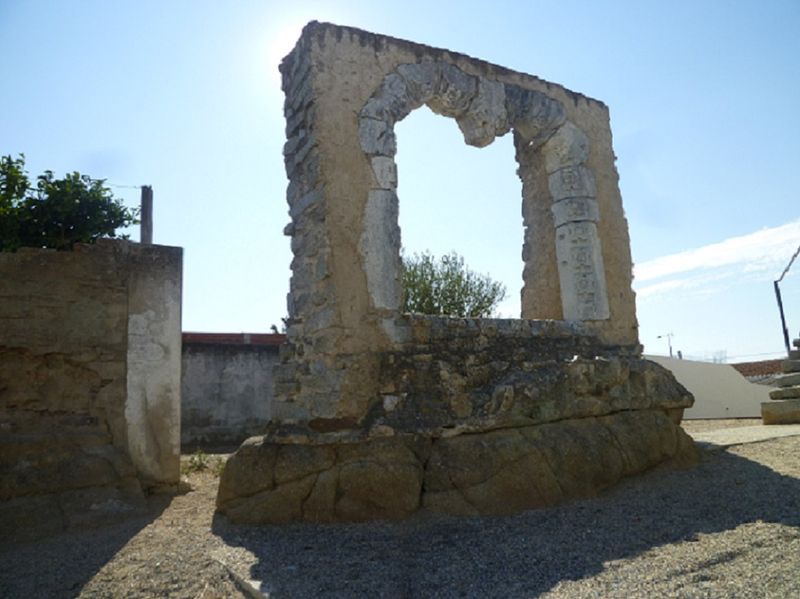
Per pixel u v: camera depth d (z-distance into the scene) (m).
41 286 6.52
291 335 5.87
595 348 6.65
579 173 7.11
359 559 3.85
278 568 3.72
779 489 5.18
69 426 6.40
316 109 5.59
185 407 13.83
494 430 5.38
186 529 4.97
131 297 6.96
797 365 10.28
